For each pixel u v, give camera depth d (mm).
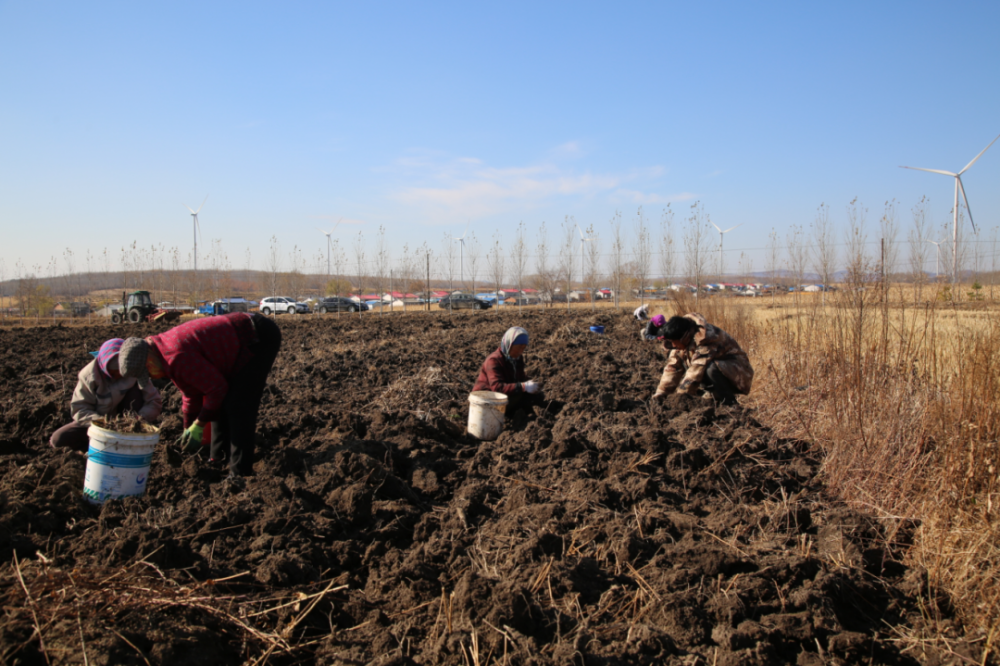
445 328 18125
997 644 2742
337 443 5227
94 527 3584
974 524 3393
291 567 3236
